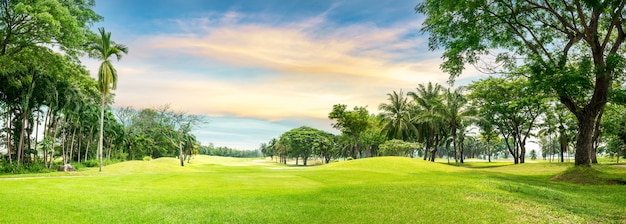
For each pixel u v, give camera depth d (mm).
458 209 12312
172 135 82875
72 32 32219
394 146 68688
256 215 11844
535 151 148375
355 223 10633
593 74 24906
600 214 11992
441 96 71938
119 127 85125
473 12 25500
